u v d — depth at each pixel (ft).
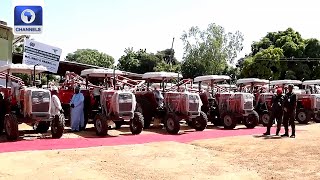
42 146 28.84
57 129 32.99
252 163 24.80
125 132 38.88
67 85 45.47
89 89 41.39
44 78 67.77
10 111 33.63
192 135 37.55
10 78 36.06
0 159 23.65
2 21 52.44
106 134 35.65
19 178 19.74
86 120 40.14
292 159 25.86
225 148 30.14
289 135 38.01
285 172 22.44
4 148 27.63
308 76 115.65
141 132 38.58
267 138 35.40
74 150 27.40
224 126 44.70
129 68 139.64
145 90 45.65
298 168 23.35
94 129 39.83
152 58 140.87
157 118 43.29
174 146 30.22
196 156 26.71
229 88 54.13
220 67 141.59
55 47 50.55
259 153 28.07
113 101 36.73
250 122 45.42
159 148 29.14
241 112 44.78
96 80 45.55
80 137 34.24
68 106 43.32
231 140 33.99
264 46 130.93
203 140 34.09
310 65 117.91
